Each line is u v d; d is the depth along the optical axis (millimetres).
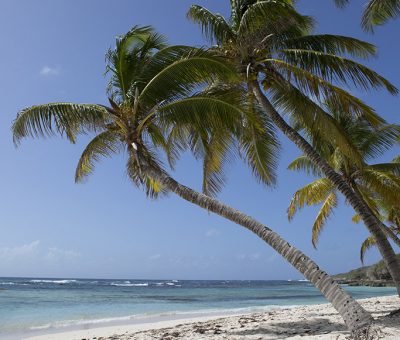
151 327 16578
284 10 11945
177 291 59188
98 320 20219
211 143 11945
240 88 11969
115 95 11398
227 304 32844
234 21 13398
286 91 12367
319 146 14898
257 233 8992
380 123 11164
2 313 24391
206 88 12188
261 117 12195
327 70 12016
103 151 11656
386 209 22188
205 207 9602
